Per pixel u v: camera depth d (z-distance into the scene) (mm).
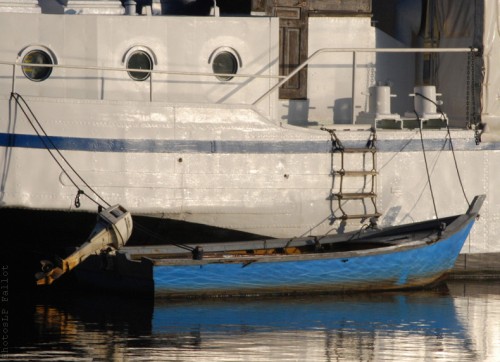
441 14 61656
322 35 60312
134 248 53562
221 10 61250
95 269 52656
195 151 54031
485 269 59781
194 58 55906
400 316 49531
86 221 53250
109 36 54688
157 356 41656
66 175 52500
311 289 53312
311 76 60094
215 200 54531
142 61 55406
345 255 53156
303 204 55938
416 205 57969
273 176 55281
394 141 57250
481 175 59000
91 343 43375
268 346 43469
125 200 53250
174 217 54188
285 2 59125
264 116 55000
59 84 54344
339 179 56406
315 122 60188
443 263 55938
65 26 54188
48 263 51125
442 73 61562
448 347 44156
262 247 55438
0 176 51781
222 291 51906
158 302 51000
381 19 65812
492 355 43094
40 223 52906
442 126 59406
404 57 62844
